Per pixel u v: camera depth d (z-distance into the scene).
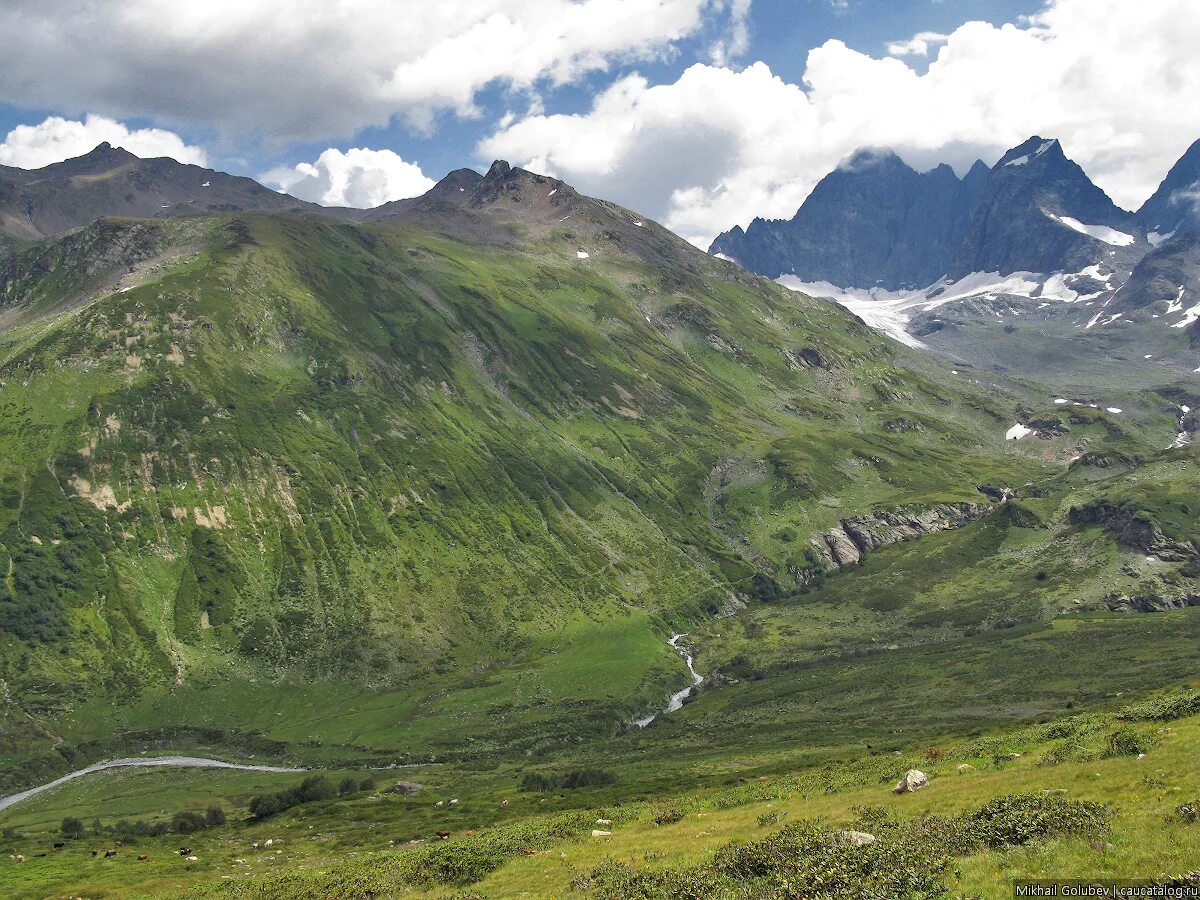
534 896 47.75
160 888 87.31
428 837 104.62
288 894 61.50
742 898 39.25
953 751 86.25
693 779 133.75
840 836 45.09
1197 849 32.69
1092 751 63.72
